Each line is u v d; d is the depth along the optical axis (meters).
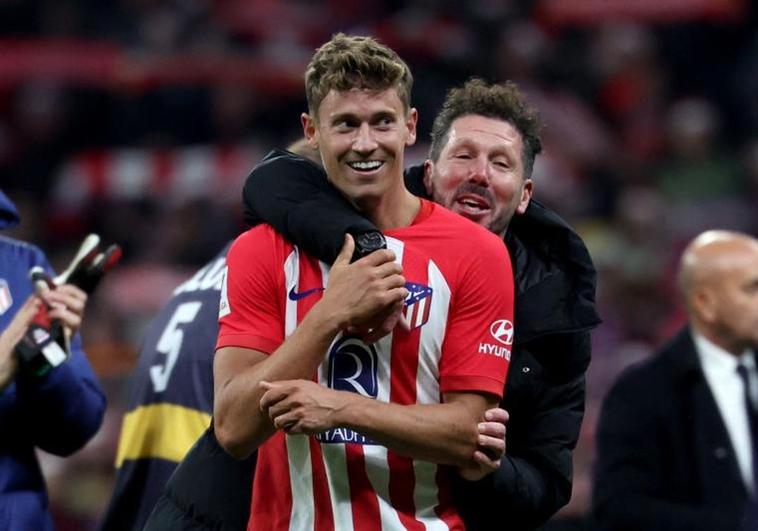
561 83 46.97
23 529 16.19
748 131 48.06
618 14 49.44
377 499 13.52
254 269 13.56
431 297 13.47
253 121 43.97
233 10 46.34
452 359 13.51
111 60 45.41
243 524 14.36
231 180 41.03
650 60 48.41
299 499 13.57
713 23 50.16
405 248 13.58
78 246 41.44
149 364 17.02
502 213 14.97
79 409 16.64
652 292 37.31
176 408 16.55
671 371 20.38
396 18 46.53
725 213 43.06
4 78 45.66
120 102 44.81
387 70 13.18
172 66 44.44
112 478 29.64
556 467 14.95
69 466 29.48
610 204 42.91
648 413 20.14
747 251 20.69
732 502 19.81
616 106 47.19
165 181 42.25
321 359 12.91
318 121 13.41
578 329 14.76
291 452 13.59
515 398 14.84
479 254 13.68
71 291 16.02
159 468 16.58
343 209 13.42
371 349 13.38
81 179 42.88
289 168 13.98
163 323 17.17
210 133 43.97
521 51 45.59
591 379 33.28
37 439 16.83
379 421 12.83
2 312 16.66
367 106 13.16
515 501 14.48
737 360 20.56
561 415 15.10
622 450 20.06
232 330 13.50
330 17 47.50
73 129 45.16
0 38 46.91
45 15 47.16
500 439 13.45
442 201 15.05
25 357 15.70
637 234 39.53
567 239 15.04
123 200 42.03
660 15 49.91
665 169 45.38
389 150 13.26
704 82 48.97
